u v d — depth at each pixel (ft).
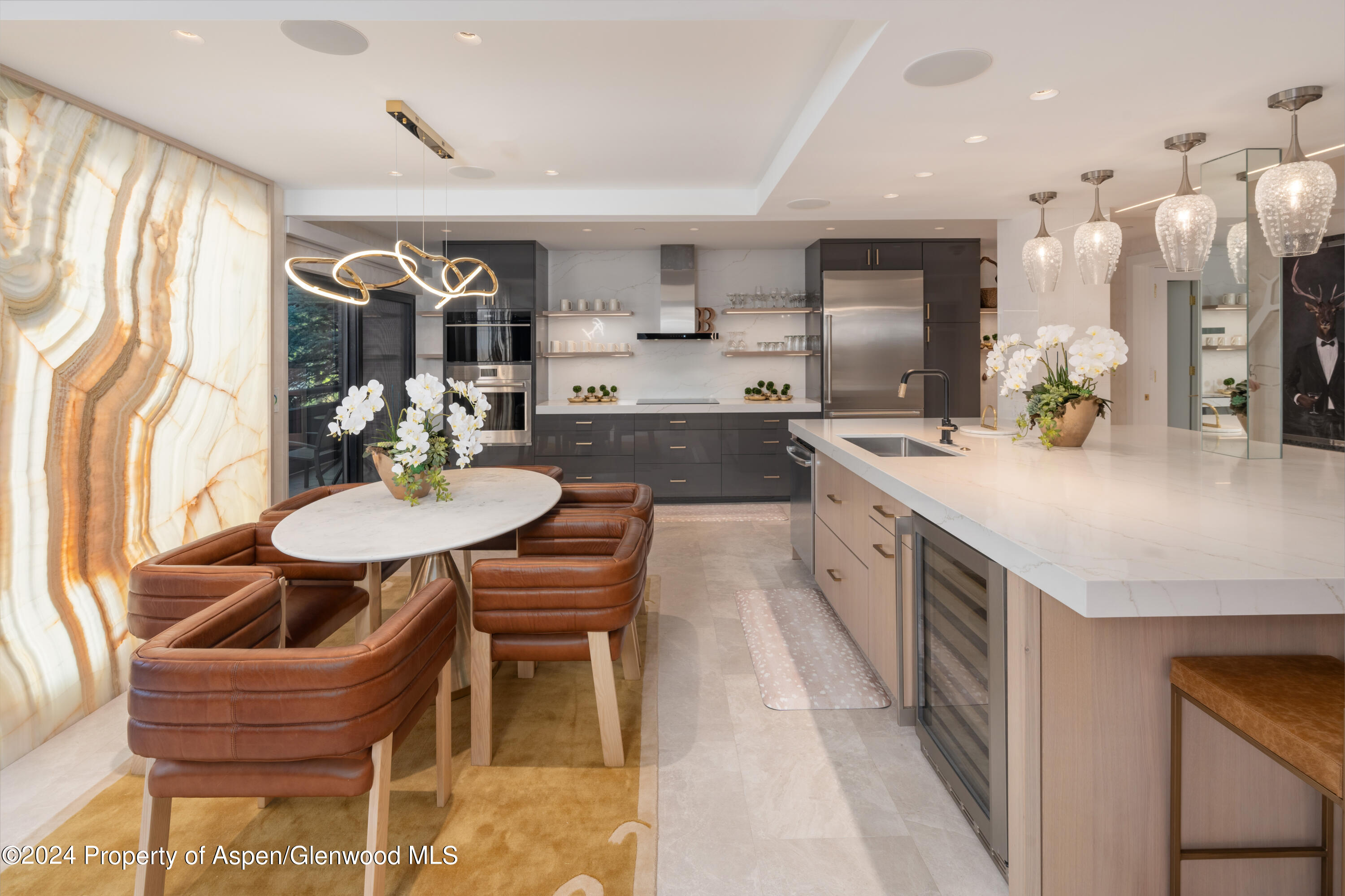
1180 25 6.54
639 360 23.50
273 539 7.42
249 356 13.20
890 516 8.43
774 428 21.79
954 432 12.36
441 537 7.38
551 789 7.14
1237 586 4.17
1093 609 4.16
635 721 8.56
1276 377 8.86
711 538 17.65
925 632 7.55
